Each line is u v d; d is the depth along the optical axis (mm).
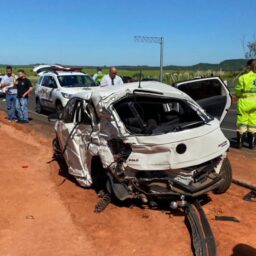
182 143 6816
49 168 10461
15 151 12398
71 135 8852
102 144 7539
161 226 6668
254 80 11602
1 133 15664
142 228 6641
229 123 16969
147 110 8469
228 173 7879
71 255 5926
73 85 18844
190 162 6852
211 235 6102
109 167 7285
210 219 6895
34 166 10688
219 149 7180
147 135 6914
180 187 6926
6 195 8375
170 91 7945
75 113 8984
